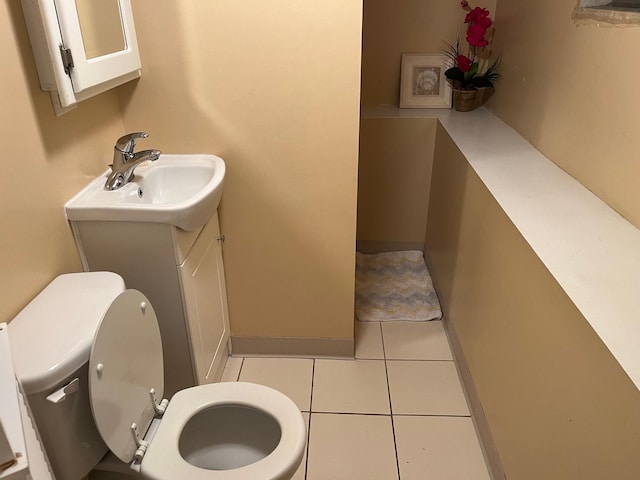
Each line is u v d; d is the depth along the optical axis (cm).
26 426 84
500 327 153
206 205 154
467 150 201
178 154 184
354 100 172
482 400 176
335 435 182
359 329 239
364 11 267
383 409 193
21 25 120
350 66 167
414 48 274
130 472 127
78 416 111
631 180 133
